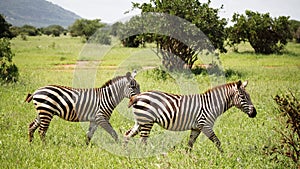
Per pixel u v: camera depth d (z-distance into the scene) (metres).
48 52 35.88
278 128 9.38
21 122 10.00
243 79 19.55
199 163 7.16
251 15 37.00
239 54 35.06
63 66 25.31
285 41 36.72
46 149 7.89
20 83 16.38
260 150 7.77
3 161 7.10
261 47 36.59
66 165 6.97
